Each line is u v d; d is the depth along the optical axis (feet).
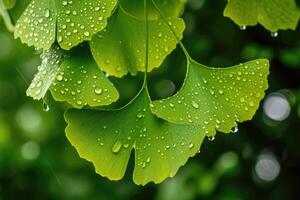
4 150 4.48
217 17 3.65
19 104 4.75
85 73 1.77
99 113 1.77
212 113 1.76
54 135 4.54
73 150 4.46
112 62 1.85
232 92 1.79
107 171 1.77
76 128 1.76
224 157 3.72
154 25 1.88
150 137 1.77
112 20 1.84
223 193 3.81
